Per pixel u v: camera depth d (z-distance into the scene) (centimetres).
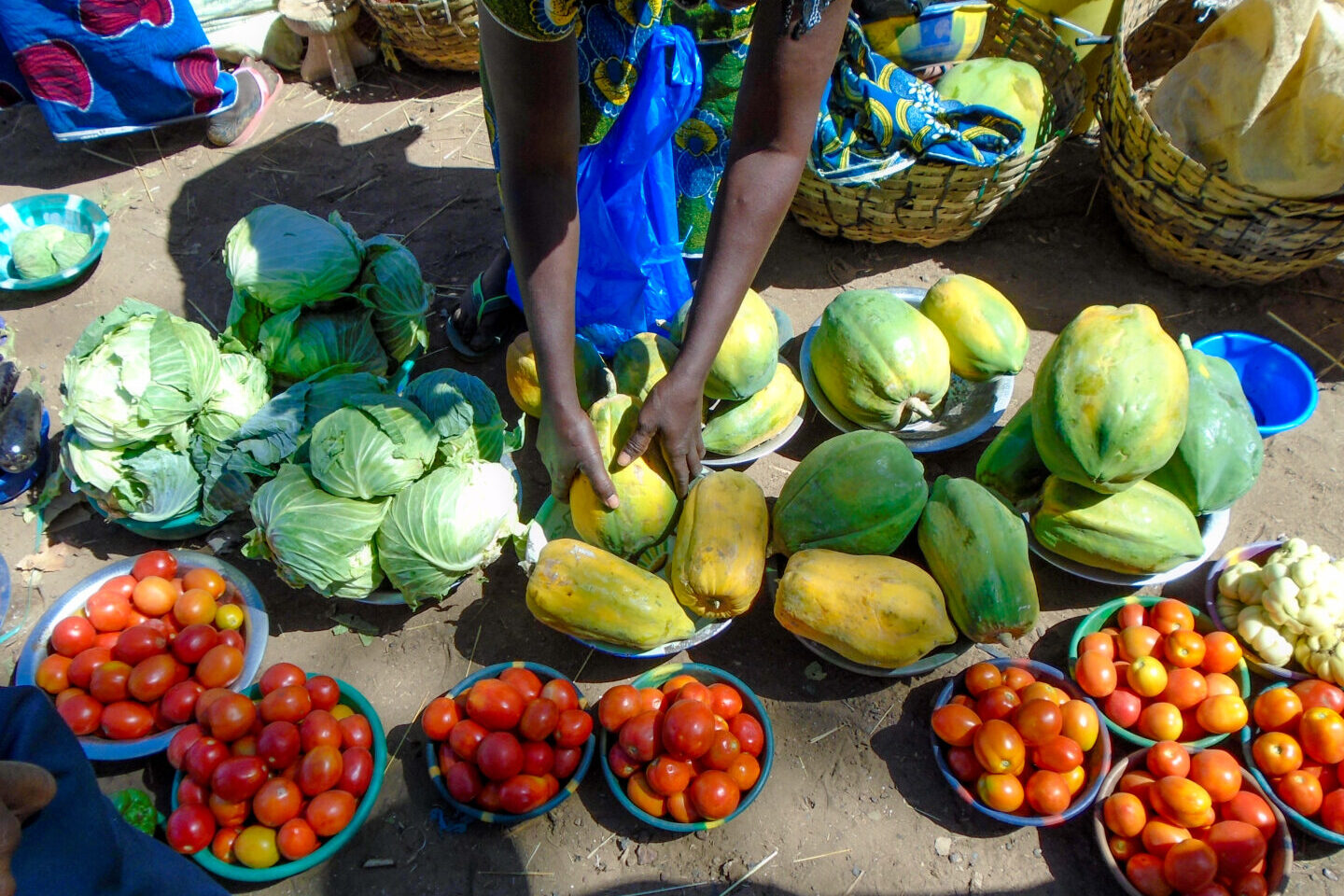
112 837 166
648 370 294
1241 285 375
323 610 301
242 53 498
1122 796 237
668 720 239
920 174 343
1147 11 480
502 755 241
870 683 280
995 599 249
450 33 462
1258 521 312
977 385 327
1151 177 346
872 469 262
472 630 296
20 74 439
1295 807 239
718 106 320
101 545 321
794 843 253
